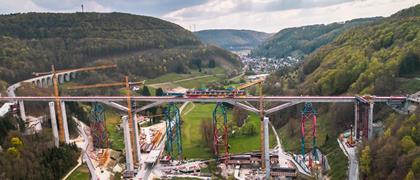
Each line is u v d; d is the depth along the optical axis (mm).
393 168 103938
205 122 181375
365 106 139250
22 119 163125
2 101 174625
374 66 169000
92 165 149000
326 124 166125
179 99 153875
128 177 143000
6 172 114062
